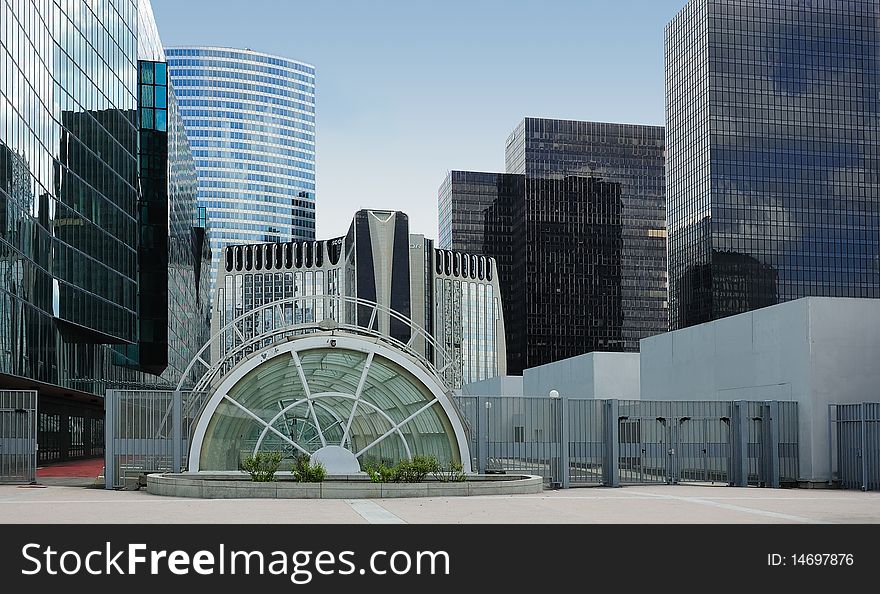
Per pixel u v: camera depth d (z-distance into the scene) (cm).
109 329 6197
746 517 2028
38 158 4975
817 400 3388
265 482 2567
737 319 3844
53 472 4603
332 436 4716
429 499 2450
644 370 4628
